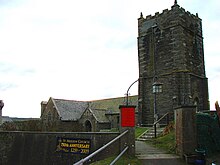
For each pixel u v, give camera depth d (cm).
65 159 1448
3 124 3186
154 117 2483
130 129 1142
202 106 2631
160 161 1083
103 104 4588
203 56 2848
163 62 2588
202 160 1058
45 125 3538
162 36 2641
